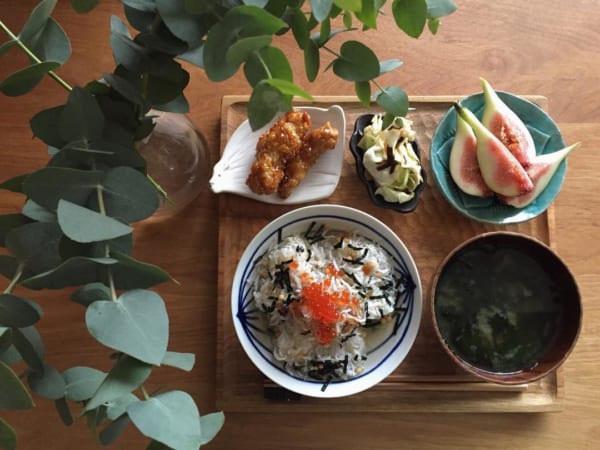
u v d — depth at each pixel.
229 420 0.48
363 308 0.46
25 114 0.50
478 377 0.46
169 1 0.24
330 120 0.50
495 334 0.48
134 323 0.24
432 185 0.51
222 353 0.48
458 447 0.48
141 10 0.27
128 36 0.29
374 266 0.47
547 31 0.53
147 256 0.49
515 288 0.48
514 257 0.48
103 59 0.51
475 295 0.48
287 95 0.24
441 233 0.50
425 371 0.48
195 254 0.50
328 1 0.22
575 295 0.45
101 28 0.51
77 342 0.48
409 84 0.52
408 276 0.46
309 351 0.46
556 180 0.49
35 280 0.24
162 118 0.41
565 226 0.51
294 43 0.52
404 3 0.26
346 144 0.51
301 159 0.49
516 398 0.48
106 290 0.26
